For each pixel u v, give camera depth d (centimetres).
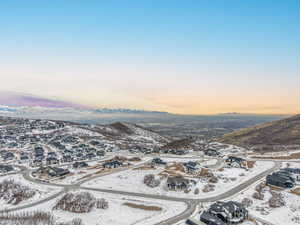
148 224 5509
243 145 17075
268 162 10938
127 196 7450
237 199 6850
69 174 10119
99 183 8794
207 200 6850
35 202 7238
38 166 11838
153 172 9800
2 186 8462
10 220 5728
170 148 15438
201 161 11456
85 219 6000
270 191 7381
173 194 7456
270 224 5450
